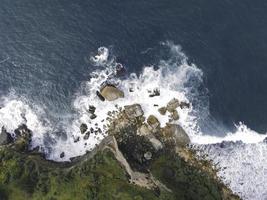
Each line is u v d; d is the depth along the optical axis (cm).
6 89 10931
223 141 10312
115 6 11394
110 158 9712
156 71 10762
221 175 10156
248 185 10100
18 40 11250
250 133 10288
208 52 10812
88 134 10525
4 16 11481
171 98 10538
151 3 11362
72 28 11288
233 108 10406
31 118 10738
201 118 10419
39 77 10962
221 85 10562
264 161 10194
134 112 10425
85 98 10725
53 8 11519
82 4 11488
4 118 10725
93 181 9500
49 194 9531
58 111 10750
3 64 11075
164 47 10925
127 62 10862
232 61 10725
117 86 10694
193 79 10662
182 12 11225
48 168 9931
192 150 10269
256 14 11169
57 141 10600
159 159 10125
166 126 10356
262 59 10731
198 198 9669
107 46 11025
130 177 9481
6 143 10488
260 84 10512
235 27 11025
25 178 9756
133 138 10250
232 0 11319
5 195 9575
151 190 9394
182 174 9875
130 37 11062
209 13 11188
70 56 11050
